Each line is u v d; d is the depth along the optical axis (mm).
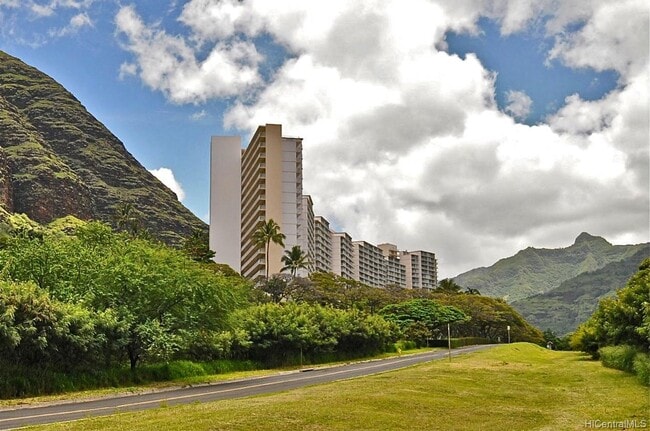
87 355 31328
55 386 28953
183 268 39781
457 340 93938
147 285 36500
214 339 45812
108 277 36812
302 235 142250
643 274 48469
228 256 149500
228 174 153125
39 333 28625
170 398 26250
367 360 62531
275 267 127312
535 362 53094
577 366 45969
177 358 43156
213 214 151250
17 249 38719
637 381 32562
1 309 27531
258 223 129000
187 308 37688
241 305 49812
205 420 16375
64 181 191500
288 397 22562
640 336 39094
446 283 154000
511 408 22422
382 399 21688
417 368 41906
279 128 135000
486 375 35156
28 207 178125
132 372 34375
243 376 40812
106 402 24812
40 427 16047
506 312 133625
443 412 20219
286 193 135375
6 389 26594
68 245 40531
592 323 59406
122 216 113438
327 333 60000
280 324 52438
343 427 16297
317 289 97125
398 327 81875
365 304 99062
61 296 35594
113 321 33219
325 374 41844
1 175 176125
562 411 22047
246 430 15328
